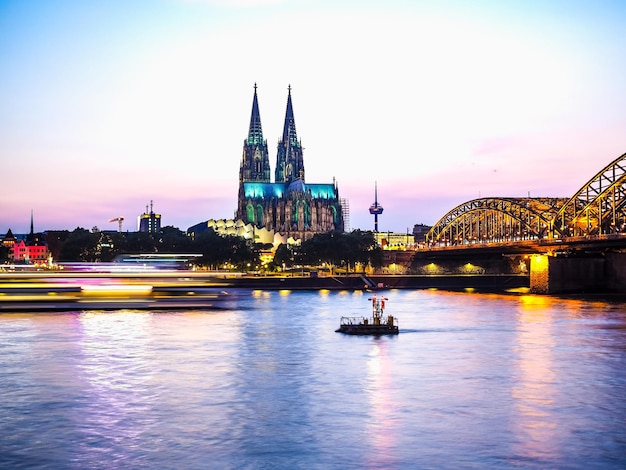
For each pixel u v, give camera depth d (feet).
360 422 195.00
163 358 290.15
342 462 164.76
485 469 160.35
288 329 391.24
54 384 240.53
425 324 417.69
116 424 194.49
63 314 473.67
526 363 278.46
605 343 331.57
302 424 193.47
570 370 263.70
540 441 178.60
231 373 258.98
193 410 207.72
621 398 219.61
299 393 227.40
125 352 305.12
